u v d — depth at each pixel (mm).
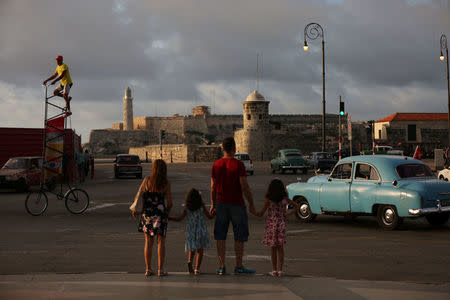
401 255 9547
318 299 6160
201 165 60344
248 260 9164
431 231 12555
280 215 7688
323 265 8680
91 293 6469
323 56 40281
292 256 9492
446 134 73062
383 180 12758
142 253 9875
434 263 8820
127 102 175500
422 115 74500
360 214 13242
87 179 37781
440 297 6246
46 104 18500
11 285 6941
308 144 80438
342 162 13805
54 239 11594
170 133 154000
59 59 18719
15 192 26172
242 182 7766
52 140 18172
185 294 6402
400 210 12273
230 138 7914
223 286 6848
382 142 71750
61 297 6277
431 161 51312
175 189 25953
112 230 13039
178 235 12219
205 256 9586
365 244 10758
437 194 12219
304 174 39250
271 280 7238
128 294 6414
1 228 13391
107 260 9172
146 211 7648
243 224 7793
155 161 7742
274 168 41719
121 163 38375
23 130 34031
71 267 8555
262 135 75812
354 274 7992
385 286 6859
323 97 40938
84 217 15773
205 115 162625
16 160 26266
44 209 16641
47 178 17750
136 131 154250
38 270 8320
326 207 13820
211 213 7969
